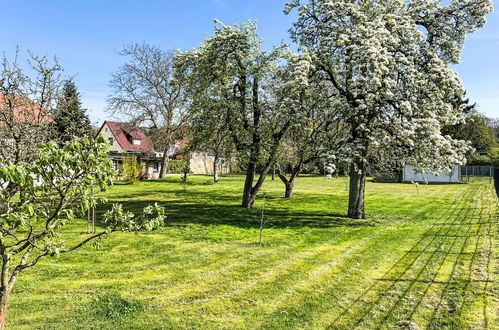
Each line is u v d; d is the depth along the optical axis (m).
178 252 9.45
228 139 17.81
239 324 5.46
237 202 20.91
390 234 11.93
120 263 8.39
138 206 18.50
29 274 7.38
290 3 16.36
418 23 15.48
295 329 5.30
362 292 6.70
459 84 13.25
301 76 12.97
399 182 39.91
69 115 12.14
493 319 5.43
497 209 17.44
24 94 9.93
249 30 16.55
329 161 13.94
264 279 7.44
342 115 14.52
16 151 9.01
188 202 20.50
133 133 45.31
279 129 17.86
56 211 4.39
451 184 35.69
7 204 4.15
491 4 13.95
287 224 13.88
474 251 9.27
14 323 5.30
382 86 12.72
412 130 12.91
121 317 5.61
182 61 17.64
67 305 5.97
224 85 16.73
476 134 46.47
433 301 6.19
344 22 14.73
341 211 17.88
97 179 4.45
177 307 6.04
